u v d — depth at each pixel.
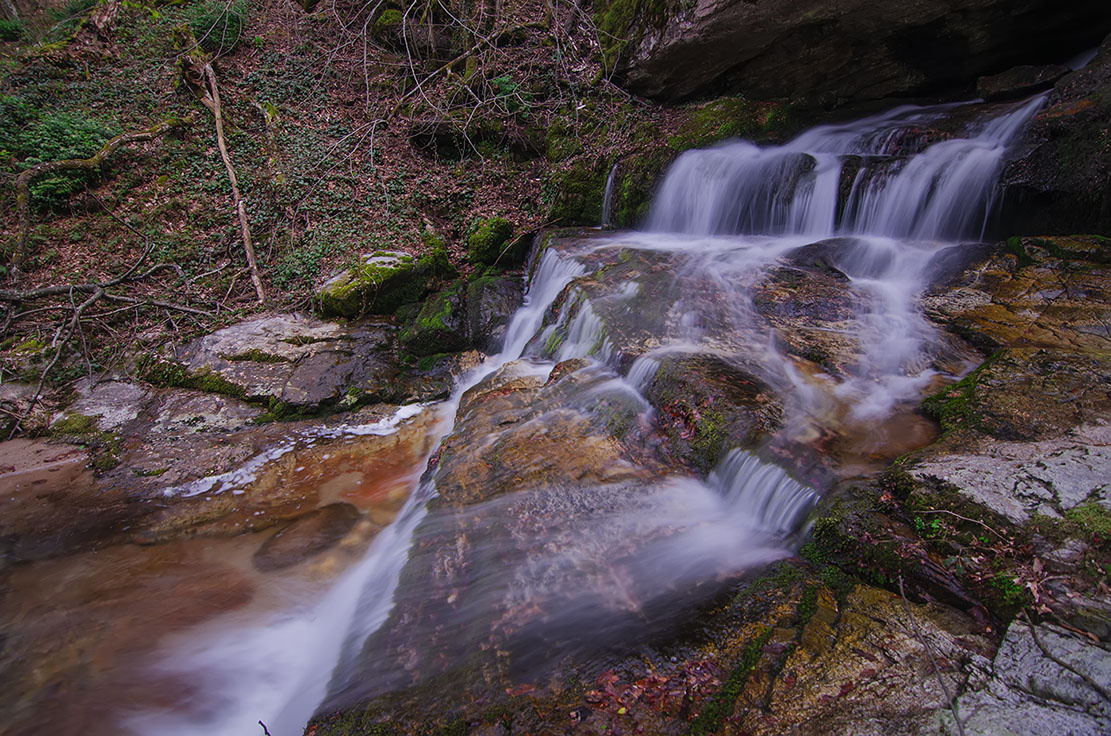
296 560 4.65
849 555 3.00
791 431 3.96
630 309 6.21
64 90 11.54
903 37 8.41
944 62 8.67
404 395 7.20
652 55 10.18
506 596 3.18
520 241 9.66
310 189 9.84
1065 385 3.79
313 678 3.31
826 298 6.02
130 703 3.41
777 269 6.85
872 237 7.34
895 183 7.26
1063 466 2.99
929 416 4.04
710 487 4.06
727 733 2.17
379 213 9.78
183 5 14.60
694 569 3.25
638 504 3.91
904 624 2.51
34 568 4.64
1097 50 7.52
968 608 2.52
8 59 12.68
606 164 10.02
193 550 4.81
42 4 17.77
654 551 3.46
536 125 11.12
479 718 2.45
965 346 4.89
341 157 10.62
